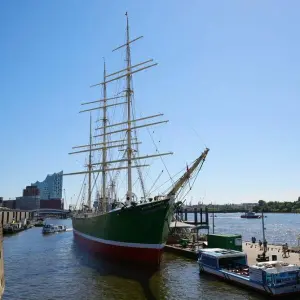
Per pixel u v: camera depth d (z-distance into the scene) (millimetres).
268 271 30531
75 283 38000
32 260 56031
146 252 44719
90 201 99750
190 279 38219
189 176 48438
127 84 65375
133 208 46406
